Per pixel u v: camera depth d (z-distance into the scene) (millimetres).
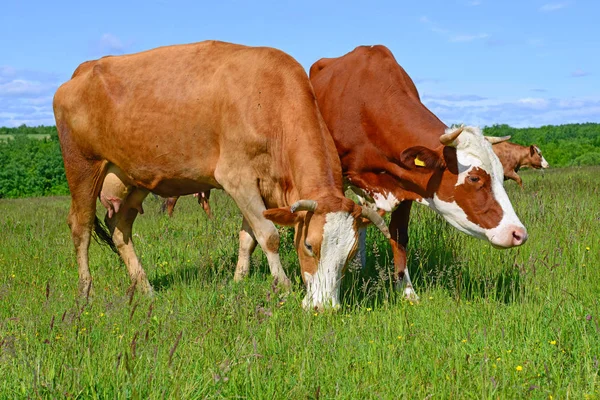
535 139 50969
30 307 5367
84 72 7219
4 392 3463
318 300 5152
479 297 5512
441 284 6402
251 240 7020
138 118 6559
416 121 6207
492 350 4223
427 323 4938
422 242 7781
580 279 5781
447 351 4082
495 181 5668
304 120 5844
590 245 7152
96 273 7555
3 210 17641
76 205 7219
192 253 8273
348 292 6172
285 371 3912
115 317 4836
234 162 6145
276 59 6137
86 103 6961
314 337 4484
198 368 3854
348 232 5230
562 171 24078
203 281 6102
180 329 4734
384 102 6453
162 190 6934
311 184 5559
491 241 5656
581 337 4359
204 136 6305
